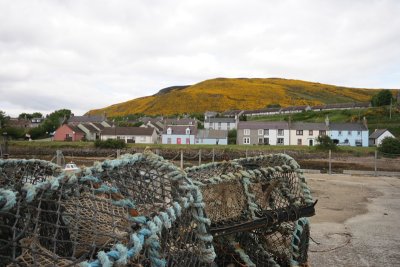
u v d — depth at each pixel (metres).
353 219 10.75
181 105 174.38
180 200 3.00
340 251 7.42
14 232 2.27
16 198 2.23
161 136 84.56
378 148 53.41
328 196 15.91
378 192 17.48
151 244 2.40
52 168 4.54
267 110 121.12
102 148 53.09
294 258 4.97
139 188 3.31
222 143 76.88
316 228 9.50
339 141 74.88
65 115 102.88
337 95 188.00
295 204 5.04
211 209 4.60
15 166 4.30
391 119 87.12
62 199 2.87
